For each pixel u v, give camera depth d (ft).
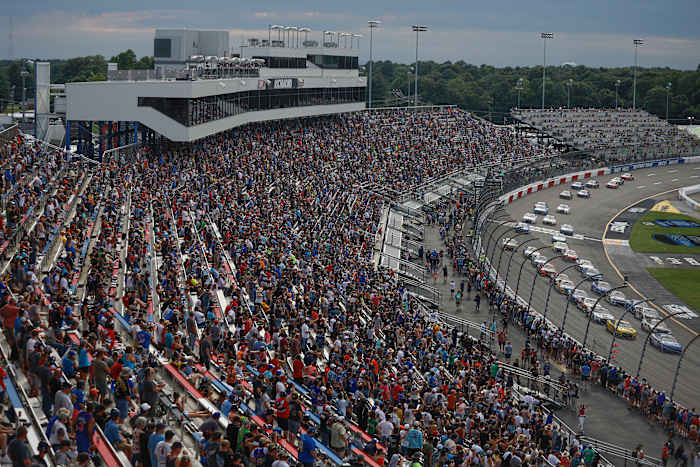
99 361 83.05
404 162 399.03
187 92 277.44
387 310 181.88
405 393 122.62
